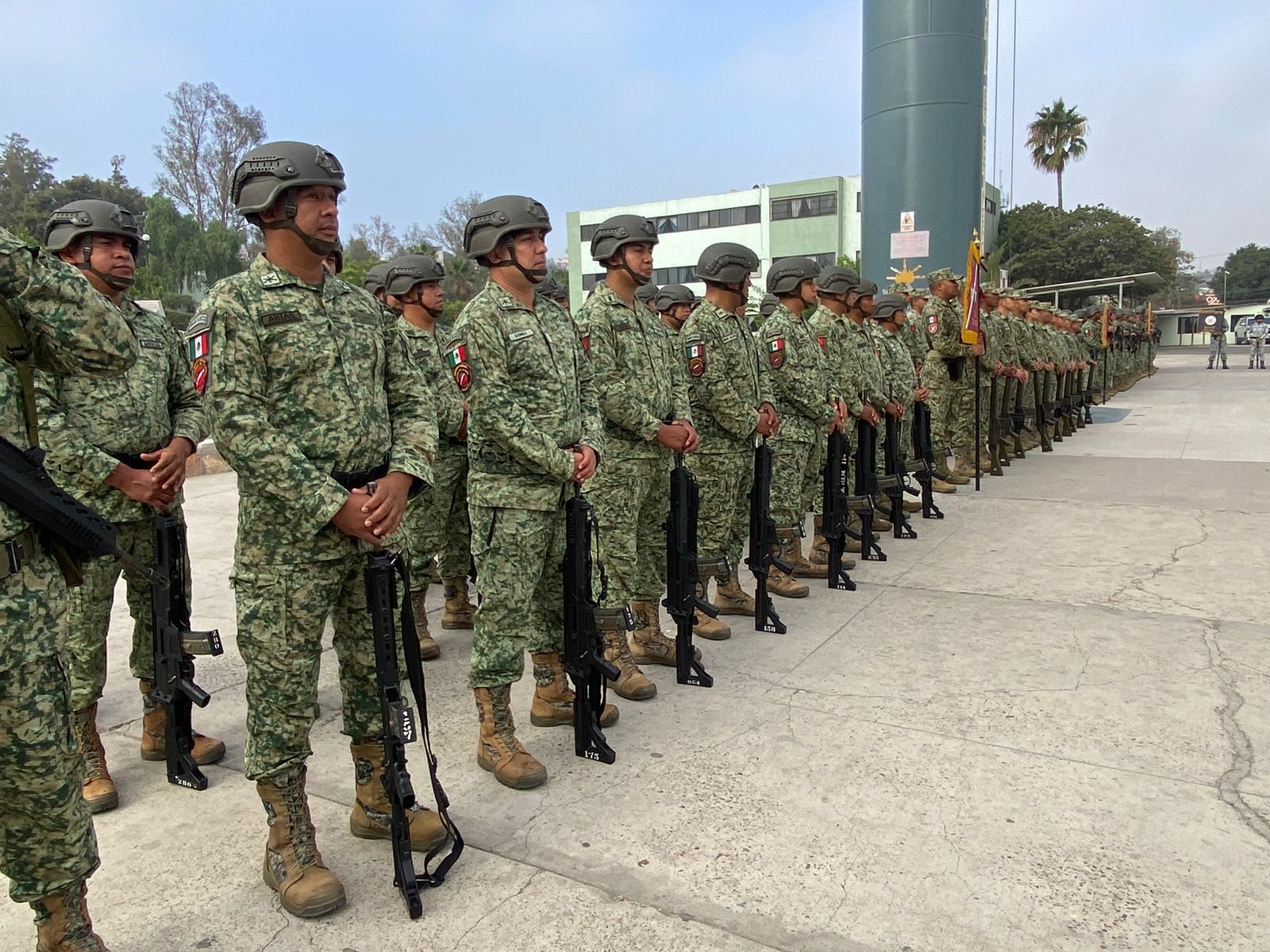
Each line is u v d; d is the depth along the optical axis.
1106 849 2.74
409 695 4.23
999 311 10.21
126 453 3.24
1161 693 3.86
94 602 3.20
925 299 9.88
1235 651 4.32
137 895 2.67
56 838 2.17
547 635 3.72
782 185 46.53
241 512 2.52
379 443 2.60
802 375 5.43
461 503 5.14
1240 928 2.37
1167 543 6.41
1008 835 2.83
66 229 3.22
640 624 4.52
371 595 2.47
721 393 4.66
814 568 5.92
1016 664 4.25
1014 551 6.39
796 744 3.51
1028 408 11.46
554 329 3.44
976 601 5.29
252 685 2.54
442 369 5.05
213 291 2.44
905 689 4.01
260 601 2.49
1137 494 8.20
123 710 4.21
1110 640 4.53
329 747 3.70
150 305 6.05
